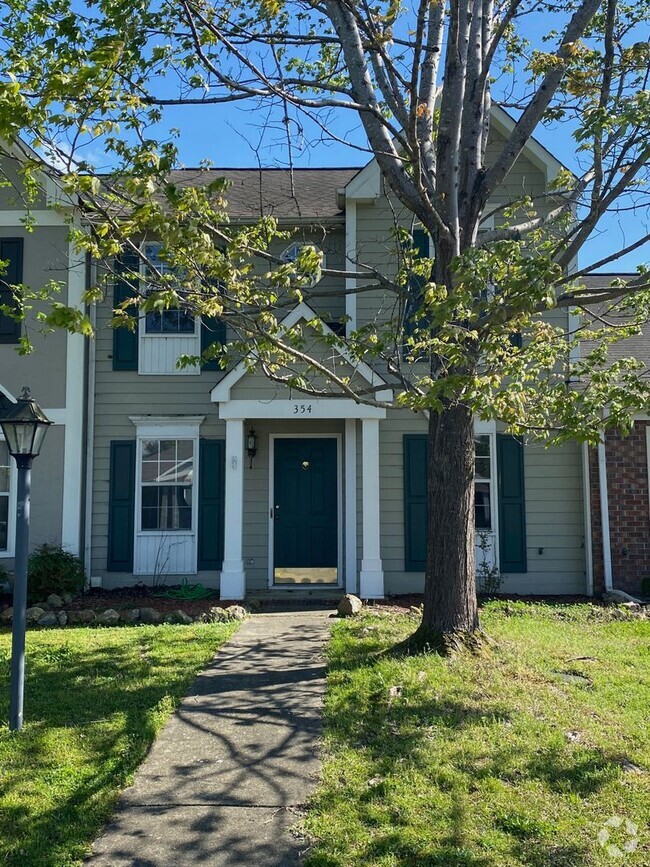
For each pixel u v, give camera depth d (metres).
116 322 5.70
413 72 6.48
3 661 7.34
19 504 5.66
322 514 12.39
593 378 6.90
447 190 7.39
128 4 6.29
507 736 5.23
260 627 8.99
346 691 6.19
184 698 6.24
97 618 9.76
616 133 6.23
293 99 6.59
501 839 4.02
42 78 5.71
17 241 12.23
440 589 7.20
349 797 4.51
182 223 5.71
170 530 12.25
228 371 11.83
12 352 12.15
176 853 4.03
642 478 11.87
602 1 7.52
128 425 12.35
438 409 5.20
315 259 5.70
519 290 5.14
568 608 10.17
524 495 12.01
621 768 4.79
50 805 4.44
